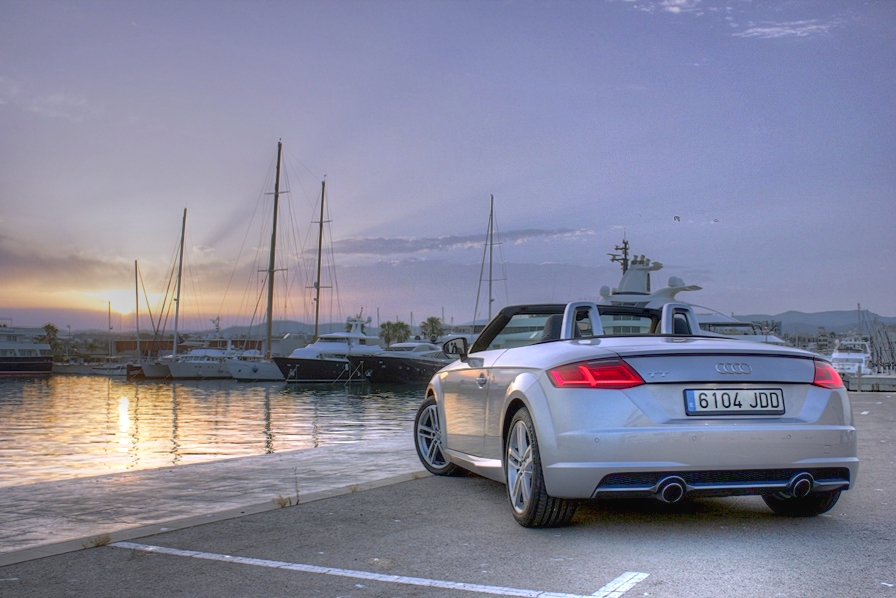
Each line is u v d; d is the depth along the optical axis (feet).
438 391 18.90
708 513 14.48
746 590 9.62
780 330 123.54
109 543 12.52
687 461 11.78
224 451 80.79
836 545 11.89
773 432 12.03
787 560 11.03
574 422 12.17
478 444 16.19
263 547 12.17
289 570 10.87
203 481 19.11
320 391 181.57
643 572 10.47
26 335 332.80
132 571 10.91
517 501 13.73
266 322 228.43
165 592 9.96
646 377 12.14
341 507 15.29
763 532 12.84
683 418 12.05
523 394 13.32
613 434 11.88
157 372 248.32
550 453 12.37
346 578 10.46
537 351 14.26
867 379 112.98
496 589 9.86
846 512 14.43
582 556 11.37
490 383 15.60
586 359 12.53
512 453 13.93
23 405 165.99
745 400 12.32
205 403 155.43
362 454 23.79
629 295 103.76
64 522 14.67
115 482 19.06
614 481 11.98
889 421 32.65
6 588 10.19
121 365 368.07
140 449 84.23
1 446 89.56
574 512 12.91
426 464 19.66
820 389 12.75
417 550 11.88
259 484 18.54
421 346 200.75
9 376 322.14
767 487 12.17
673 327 15.62
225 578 10.53
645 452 11.77
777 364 12.61
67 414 140.67
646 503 15.49
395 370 186.91
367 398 161.48
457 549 11.90
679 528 13.19
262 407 142.92
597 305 15.83
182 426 111.04
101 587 10.21
